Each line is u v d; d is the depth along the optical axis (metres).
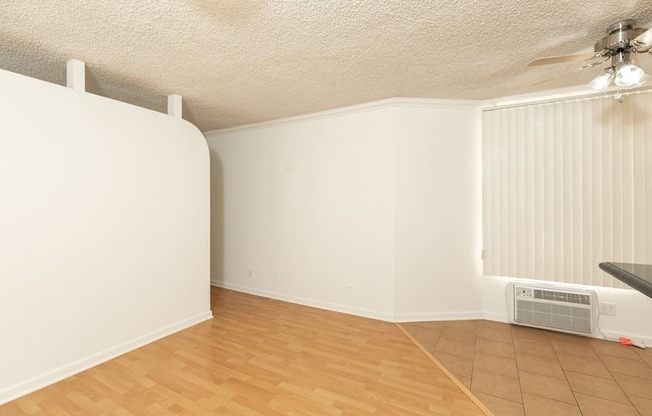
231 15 1.62
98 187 2.27
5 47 1.98
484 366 2.23
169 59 2.15
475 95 2.93
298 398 1.87
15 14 1.61
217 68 2.30
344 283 3.39
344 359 2.34
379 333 2.82
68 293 2.10
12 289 1.84
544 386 1.98
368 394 1.91
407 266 3.12
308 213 3.64
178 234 2.90
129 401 1.83
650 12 1.58
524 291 2.89
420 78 2.51
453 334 2.78
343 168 3.40
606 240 2.61
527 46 1.97
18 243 1.86
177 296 2.88
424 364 2.27
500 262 3.01
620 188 2.56
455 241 3.14
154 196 2.68
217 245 4.49
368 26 1.74
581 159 2.68
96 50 2.02
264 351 2.46
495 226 3.03
